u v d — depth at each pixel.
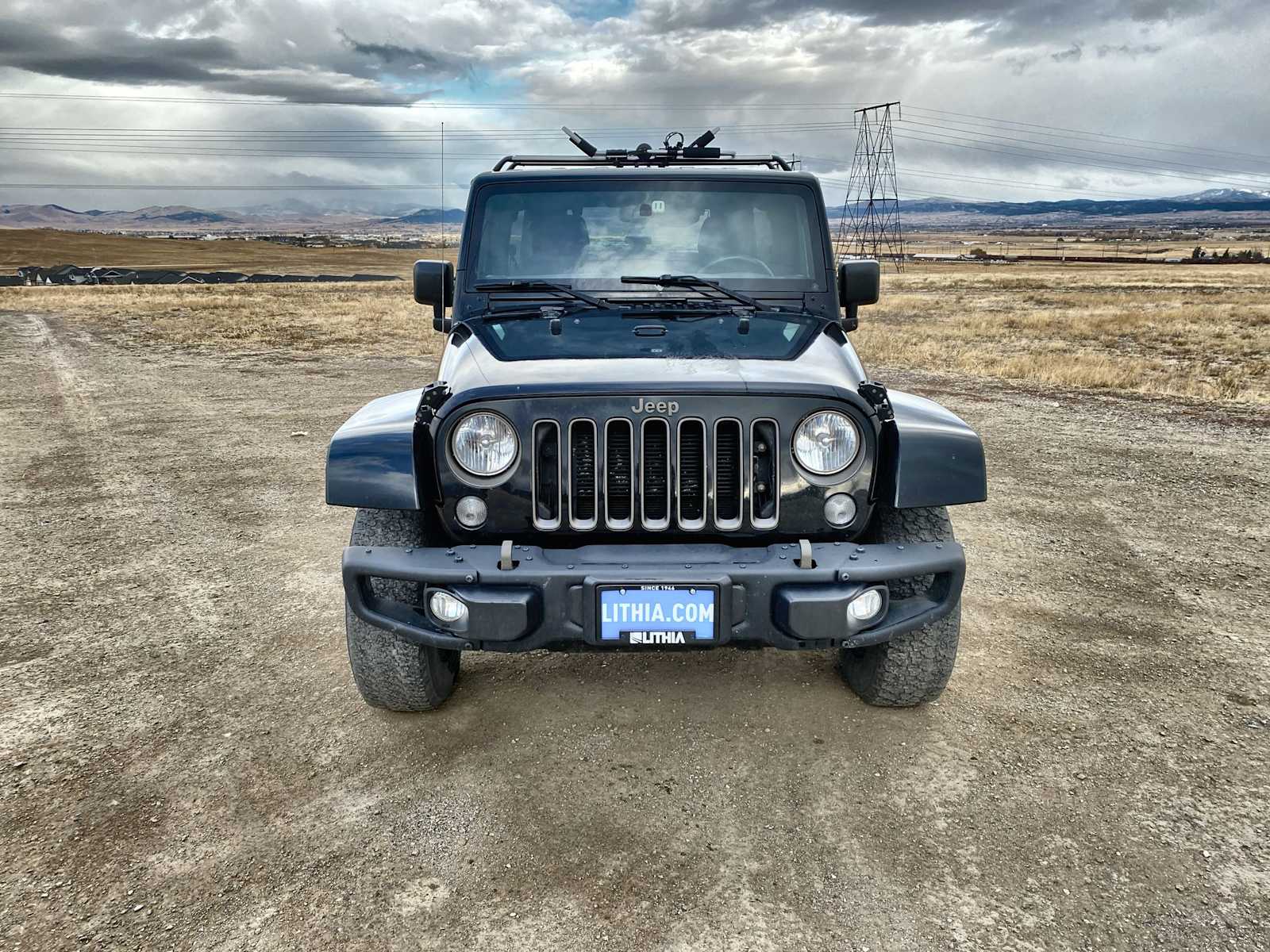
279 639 4.24
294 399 11.58
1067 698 3.63
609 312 3.77
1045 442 8.73
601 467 2.88
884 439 2.99
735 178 4.05
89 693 3.70
